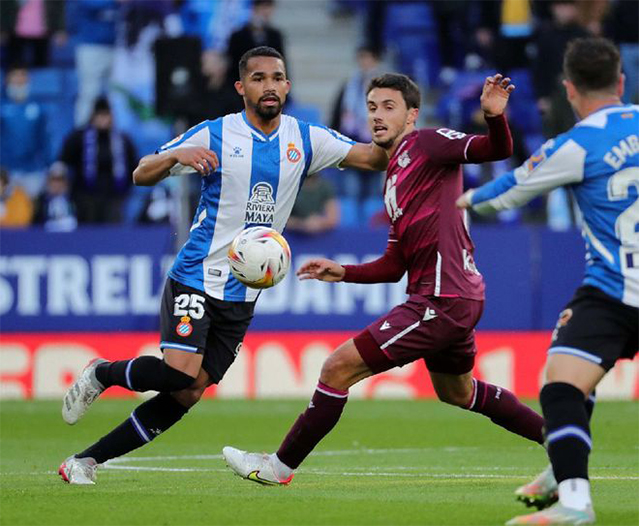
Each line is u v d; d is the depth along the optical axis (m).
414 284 25.27
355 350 24.62
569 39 62.56
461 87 67.44
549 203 61.44
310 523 20.02
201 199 26.86
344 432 42.31
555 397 19.36
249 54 26.64
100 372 26.73
